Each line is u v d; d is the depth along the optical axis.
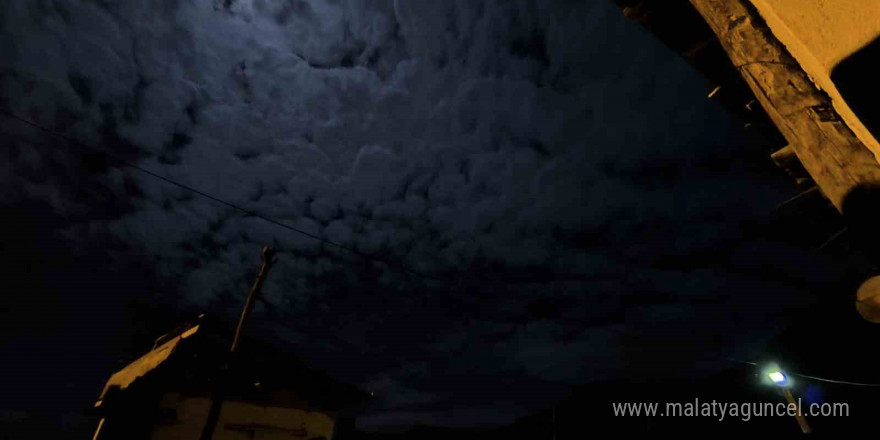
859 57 0.84
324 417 14.62
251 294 8.64
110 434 11.51
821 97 1.13
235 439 12.62
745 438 15.72
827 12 0.90
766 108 1.29
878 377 11.88
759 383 16.58
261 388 13.68
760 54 1.25
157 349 14.75
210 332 13.72
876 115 0.83
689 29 1.98
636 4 1.97
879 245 1.04
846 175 1.07
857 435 12.05
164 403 11.99
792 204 2.14
